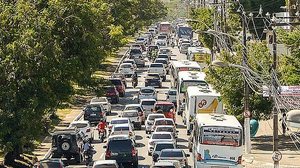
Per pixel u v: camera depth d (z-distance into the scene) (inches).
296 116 1213.7
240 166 2257.6
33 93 2437.3
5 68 2385.6
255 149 2906.0
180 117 3983.8
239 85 3061.0
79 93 3895.2
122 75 5152.6
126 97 4788.4
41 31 2513.5
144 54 7450.8
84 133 3080.7
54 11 2930.6
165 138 2854.3
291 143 2989.7
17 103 2404.0
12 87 2384.4
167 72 5935.0
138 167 2603.3
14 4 2603.3
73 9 3048.7
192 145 2677.2
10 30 2463.1
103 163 2090.3
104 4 5654.5
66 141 2689.5
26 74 2413.9
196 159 2297.0
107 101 4047.7
